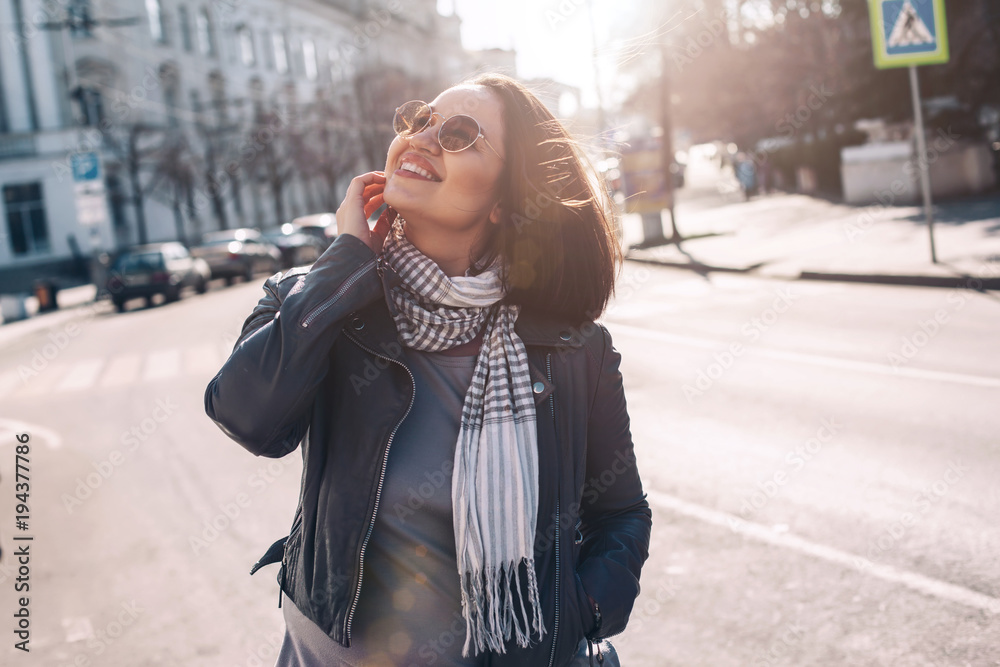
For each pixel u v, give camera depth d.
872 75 25.94
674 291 14.99
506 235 1.66
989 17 23.94
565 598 1.63
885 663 3.33
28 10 40.56
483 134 1.60
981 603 3.70
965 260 13.12
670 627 3.74
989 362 8.09
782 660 3.41
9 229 40.12
